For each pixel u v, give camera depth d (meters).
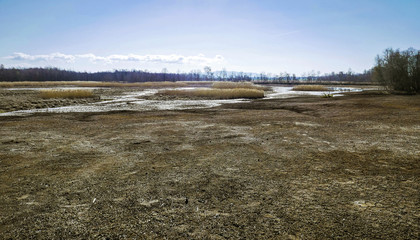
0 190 4.47
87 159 6.40
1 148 7.48
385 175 5.03
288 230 3.12
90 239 2.99
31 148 7.50
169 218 3.48
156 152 7.07
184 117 14.82
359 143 7.86
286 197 4.10
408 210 3.57
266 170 5.47
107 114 16.39
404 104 18.91
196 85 72.50
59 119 13.96
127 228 3.23
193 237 3.01
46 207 3.83
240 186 4.60
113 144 8.05
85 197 4.18
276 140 8.48
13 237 3.04
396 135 8.93
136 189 4.50
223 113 16.88
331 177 4.99
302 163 5.94
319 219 3.37
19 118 14.39
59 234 3.10
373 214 3.48
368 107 17.86
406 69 34.41
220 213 3.60
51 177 5.12
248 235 3.03
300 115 15.21
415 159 6.05
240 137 9.04
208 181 4.87
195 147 7.62
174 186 4.63
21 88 50.69
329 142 8.09
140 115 15.85
